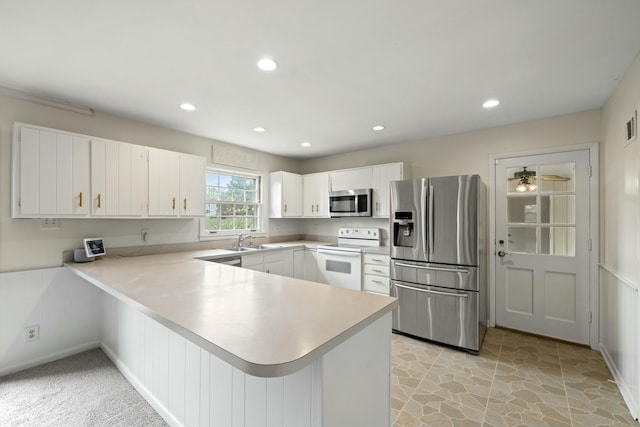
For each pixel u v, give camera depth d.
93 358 2.56
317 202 4.53
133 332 2.17
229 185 4.11
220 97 2.44
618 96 2.22
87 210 2.46
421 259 2.99
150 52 1.77
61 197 2.32
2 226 2.27
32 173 2.20
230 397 1.37
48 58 1.83
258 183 4.48
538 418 1.79
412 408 1.89
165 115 2.85
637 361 1.78
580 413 1.83
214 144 3.77
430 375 2.29
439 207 2.89
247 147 4.17
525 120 3.04
